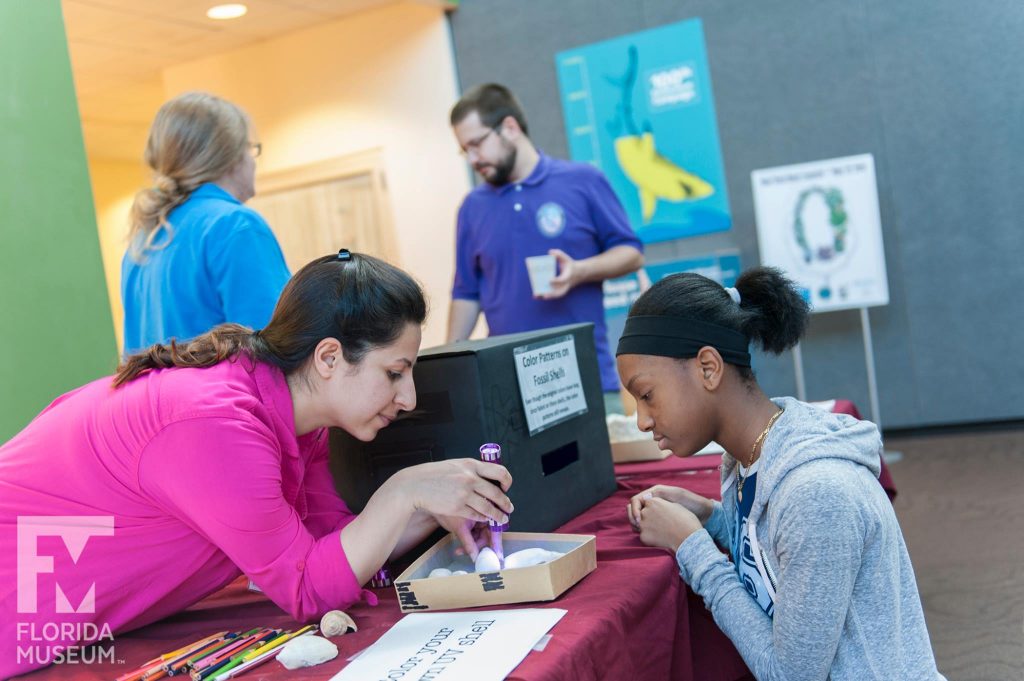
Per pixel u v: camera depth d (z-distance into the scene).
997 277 4.57
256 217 1.94
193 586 1.28
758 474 1.20
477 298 3.09
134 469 1.15
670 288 1.25
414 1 5.03
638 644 1.14
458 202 5.34
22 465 1.21
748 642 1.17
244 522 1.13
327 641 1.08
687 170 4.96
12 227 2.33
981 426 4.73
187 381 1.17
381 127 5.46
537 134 5.21
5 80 2.35
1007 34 4.41
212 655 1.10
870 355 4.62
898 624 1.13
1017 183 4.48
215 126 1.96
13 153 2.35
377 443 1.46
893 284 4.74
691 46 4.88
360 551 1.18
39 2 2.45
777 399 1.30
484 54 5.25
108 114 6.75
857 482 1.12
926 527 3.36
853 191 4.55
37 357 2.35
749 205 4.90
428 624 1.13
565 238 2.85
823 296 4.64
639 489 1.76
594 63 5.04
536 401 1.50
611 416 2.12
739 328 1.22
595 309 2.82
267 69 5.66
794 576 1.09
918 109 4.59
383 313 1.17
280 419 1.22
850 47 4.64
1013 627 2.45
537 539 1.28
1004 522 3.28
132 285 2.04
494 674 0.93
